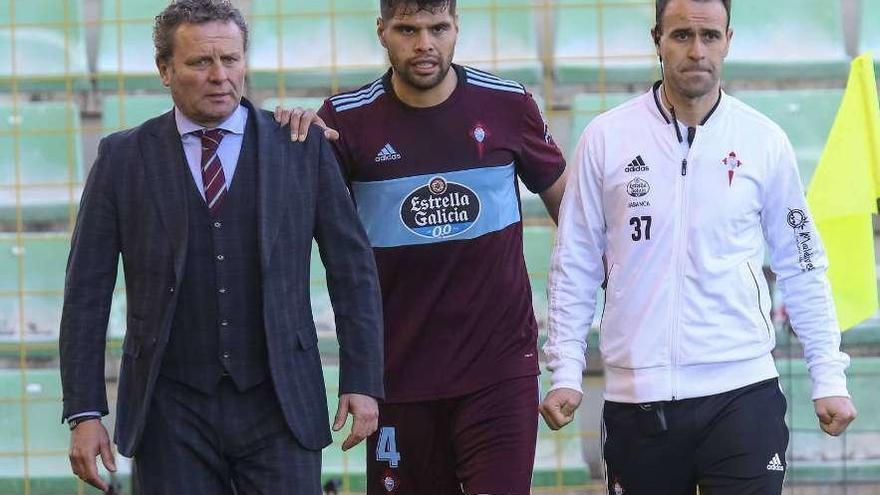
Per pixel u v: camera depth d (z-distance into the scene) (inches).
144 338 482.9
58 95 960.3
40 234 935.0
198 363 481.4
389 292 579.8
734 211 520.1
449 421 585.6
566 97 955.3
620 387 530.6
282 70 948.0
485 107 578.9
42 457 885.2
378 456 593.9
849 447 872.3
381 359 506.0
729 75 958.4
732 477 518.3
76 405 484.1
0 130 951.0
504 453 570.6
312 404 491.5
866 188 724.0
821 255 533.0
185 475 483.2
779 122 949.8
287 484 485.7
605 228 540.1
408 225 573.9
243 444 485.4
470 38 959.0
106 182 490.0
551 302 544.4
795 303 535.8
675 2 511.8
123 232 488.7
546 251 909.8
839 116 727.7
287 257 487.8
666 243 521.7
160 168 485.7
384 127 573.9
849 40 997.2
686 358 518.9
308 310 497.7
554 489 866.1
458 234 572.7
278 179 490.0
